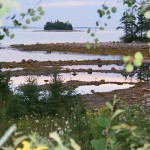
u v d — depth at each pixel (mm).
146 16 2266
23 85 14734
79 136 7773
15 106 12969
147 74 32688
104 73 34156
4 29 5242
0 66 17141
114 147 2754
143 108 11742
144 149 2229
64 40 136000
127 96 21297
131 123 7598
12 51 67875
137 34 79750
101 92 22859
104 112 7227
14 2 2039
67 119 10555
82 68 38062
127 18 6270
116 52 61156
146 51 58875
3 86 15516
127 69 2166
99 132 5906
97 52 62188
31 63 42500
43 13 4832
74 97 14453
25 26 4875
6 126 8812
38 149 1763
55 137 1787
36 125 9750
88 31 5723
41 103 13820
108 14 5812
